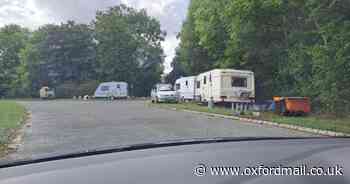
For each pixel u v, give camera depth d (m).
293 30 23.94
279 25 24.56
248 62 28.09
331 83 16.19
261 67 28.25
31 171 1.82
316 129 13.03
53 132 11.91
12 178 1.73
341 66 15.45
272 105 20.50
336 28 15.66
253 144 2.25
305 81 21.62
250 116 18.08
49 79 66.75
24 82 66.62
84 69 67.31
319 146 2.06
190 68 39.81
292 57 22.58
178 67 58.38
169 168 1.74
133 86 63.81
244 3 22.88
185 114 20.73
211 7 30.92
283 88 25.50
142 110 24.27
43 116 18.92
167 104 30.92
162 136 10.98
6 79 69.31
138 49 64.69
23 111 22.14
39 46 66.38
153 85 64.62
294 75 23.11
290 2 22.02
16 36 72.81
